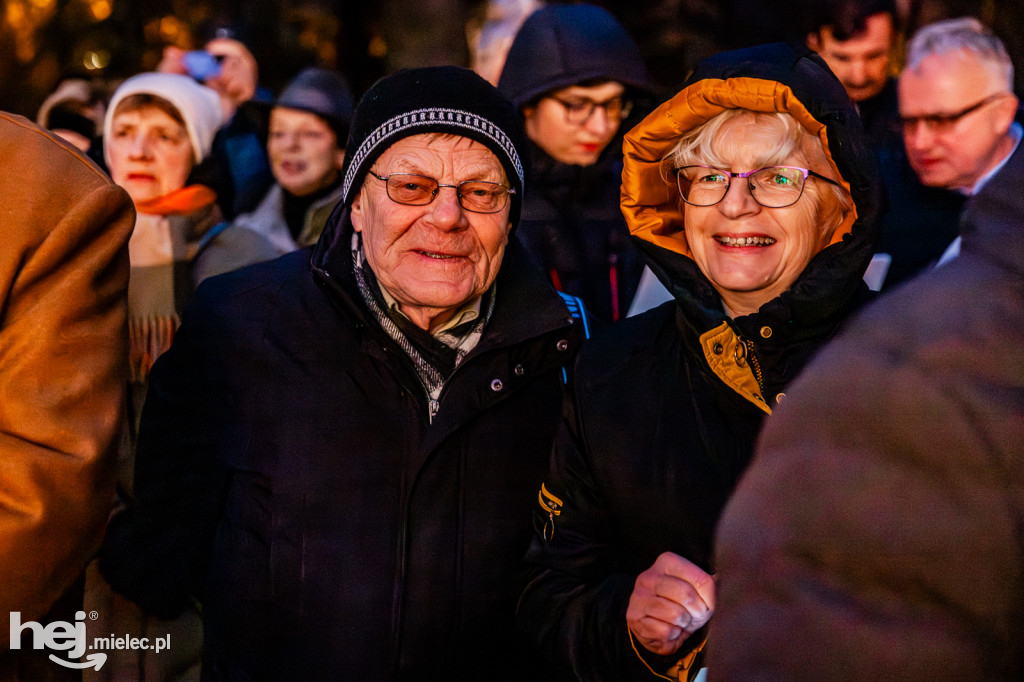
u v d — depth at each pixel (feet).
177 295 8.87
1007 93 7.98
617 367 5.46
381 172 5.66
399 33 17.65
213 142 9.52
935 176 8.09
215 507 6.07
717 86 4.99
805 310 4.92
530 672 5.92
